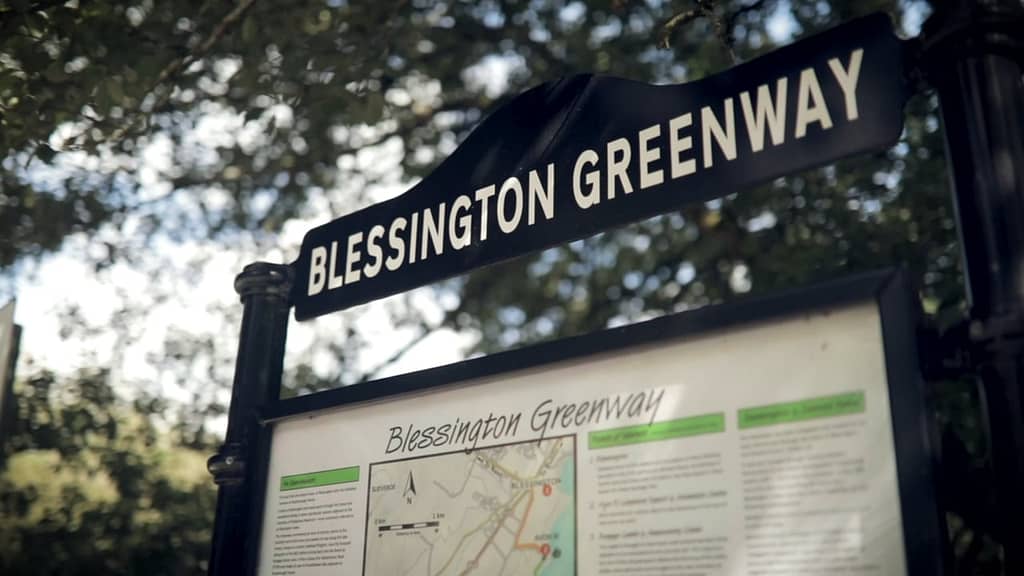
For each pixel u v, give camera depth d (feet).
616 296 53.98
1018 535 9.90
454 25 51.88
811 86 12.67
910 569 9.97
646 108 14.44
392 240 17.37
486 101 54.65
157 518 68.59
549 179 15.31
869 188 41.91
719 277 48.29
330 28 40.91
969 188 11.12
